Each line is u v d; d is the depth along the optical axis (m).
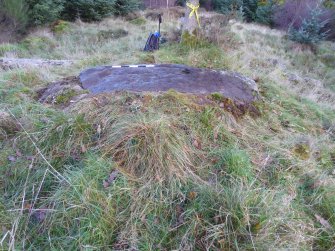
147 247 1.84
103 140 2.46
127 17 13.38
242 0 16.47
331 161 2.96
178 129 2.61
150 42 6.41
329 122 3.87
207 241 1.87
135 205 2.02
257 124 3.19
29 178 2.24
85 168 2.17
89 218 1.90
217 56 5.21
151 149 2.27
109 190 2.05
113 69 3.86
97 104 2.81
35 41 9.26
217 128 2.78
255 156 2.67
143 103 2.84
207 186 2.16
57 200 2.01
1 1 9.34
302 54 11.37
